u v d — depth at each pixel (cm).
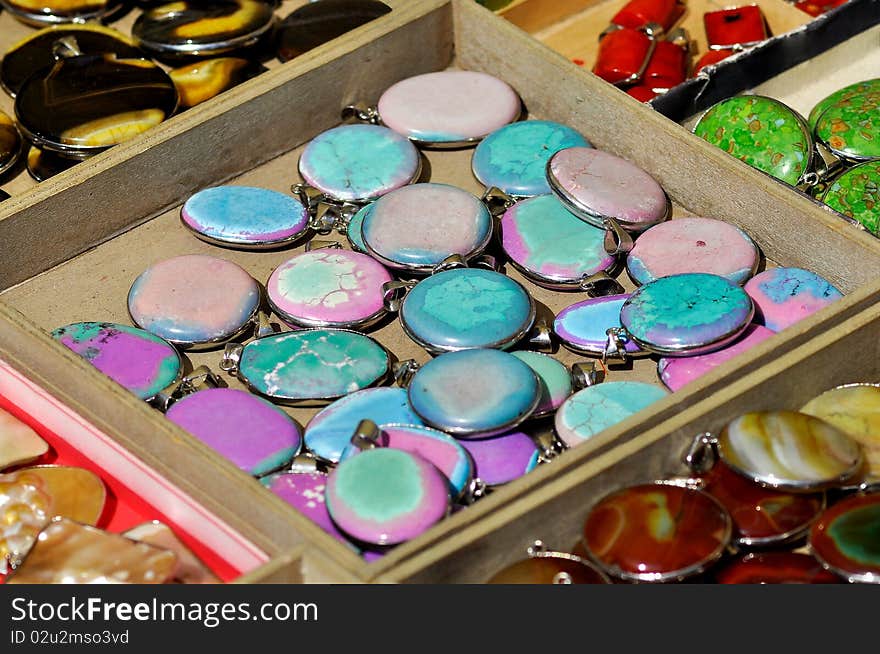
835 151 153
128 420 119
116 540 112
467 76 158
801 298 132
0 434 127
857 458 113
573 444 121
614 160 144
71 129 151
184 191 150
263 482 118
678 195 147
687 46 182
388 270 138
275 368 128
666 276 133
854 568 106
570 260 137
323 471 121
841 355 123
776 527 111
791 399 123
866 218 144
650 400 124
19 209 137
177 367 129
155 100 155
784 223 137
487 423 118
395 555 103
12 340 128
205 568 114
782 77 167
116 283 144
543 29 186
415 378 122
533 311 130
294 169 157
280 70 152
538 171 147
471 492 117
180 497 118
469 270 132
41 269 144
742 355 119
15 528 120
